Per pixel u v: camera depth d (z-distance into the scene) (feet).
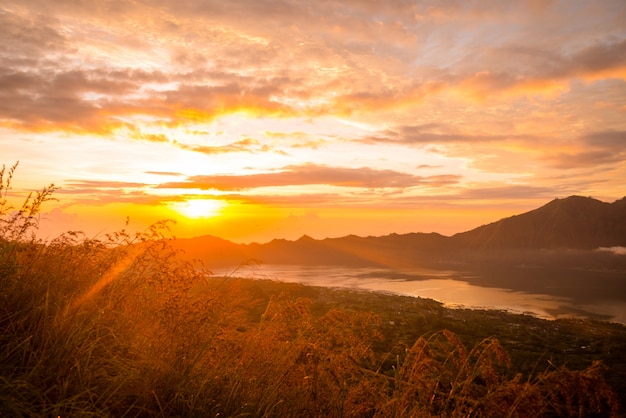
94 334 11.06
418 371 11.21
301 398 11.85
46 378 9.30
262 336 13.28
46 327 10.66
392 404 10.99
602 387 8.63
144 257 14.28
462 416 9.91
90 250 14.02
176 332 12.42
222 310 14.07
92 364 10.01
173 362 11.39
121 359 10.80
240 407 10.86
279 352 12.69
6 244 12.80
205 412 10.32
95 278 12.94
